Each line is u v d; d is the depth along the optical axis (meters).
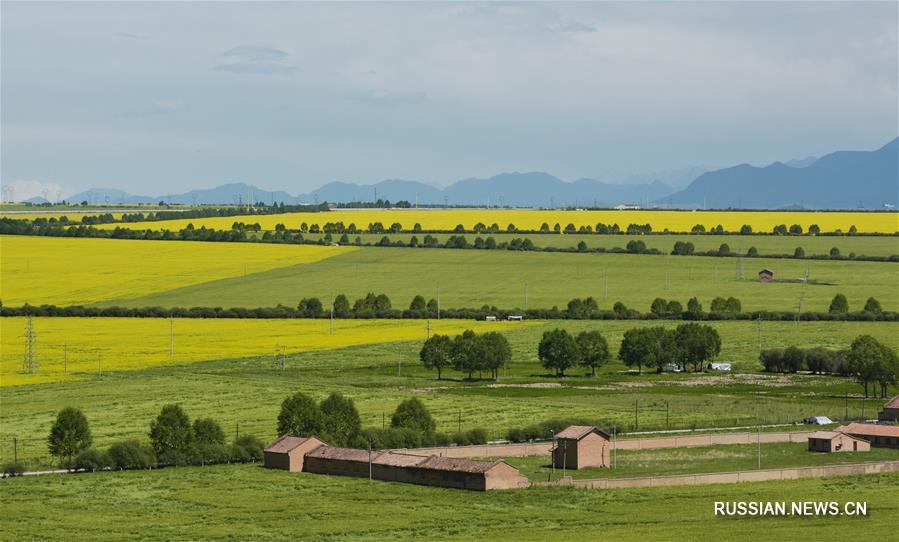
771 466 177.12
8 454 180.00
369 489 159.88
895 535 134.25
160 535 134.00
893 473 173.12
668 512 145.50
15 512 145.00
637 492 157.75
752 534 134.00
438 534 134.00
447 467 162.00
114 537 133.12
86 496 154.38
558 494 155.88
